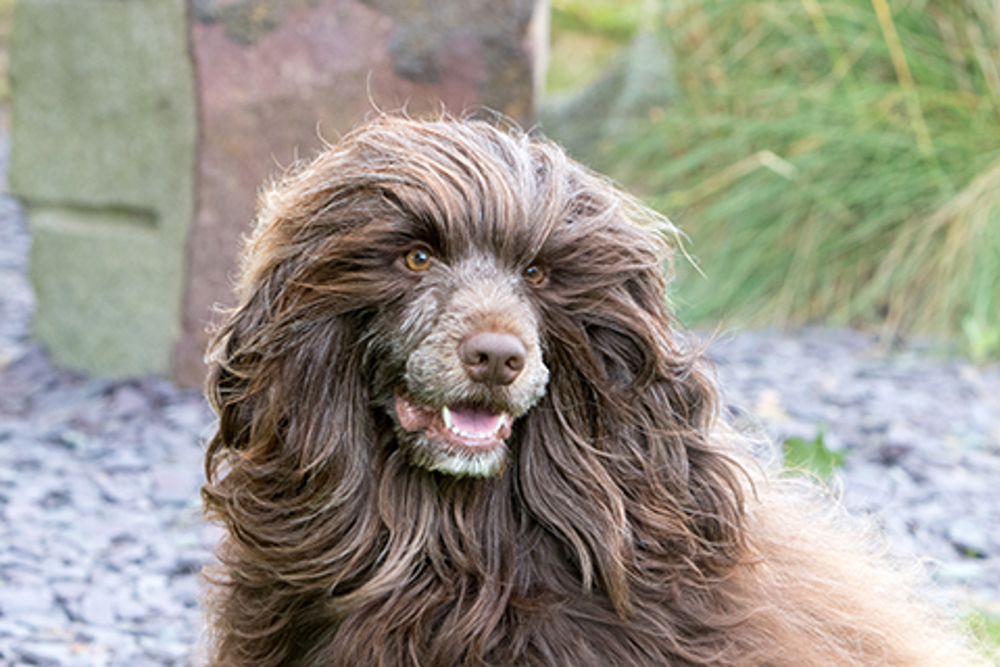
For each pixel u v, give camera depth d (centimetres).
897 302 991
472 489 367
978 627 531
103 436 772
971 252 969
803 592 396
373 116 823
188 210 832
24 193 864
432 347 335
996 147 1019
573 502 364
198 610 558
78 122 842
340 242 349
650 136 1154
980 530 646
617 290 364
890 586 443
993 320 948
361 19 815
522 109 830
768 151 1053
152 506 674
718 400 388
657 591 371
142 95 826
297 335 356
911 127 1023
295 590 373
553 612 363
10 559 593
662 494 371
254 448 364
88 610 549
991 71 1014
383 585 360
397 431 357
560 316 357
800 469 500
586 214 366
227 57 812
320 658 375
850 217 1024
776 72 1101
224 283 831
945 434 776
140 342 853
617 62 1264
